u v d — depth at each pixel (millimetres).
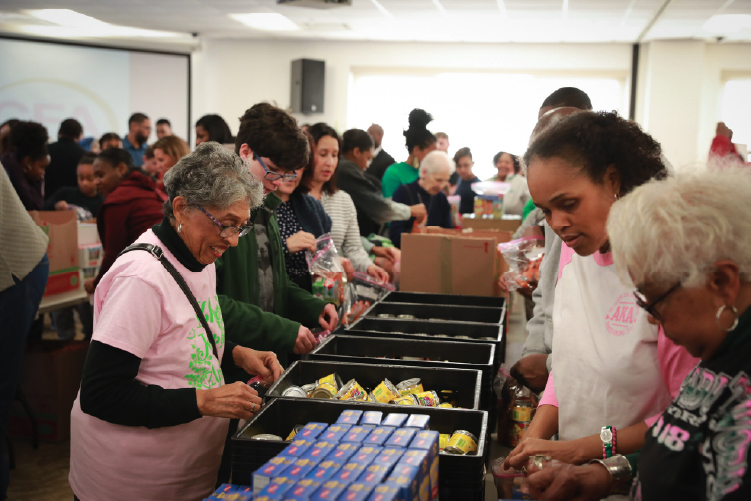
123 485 1367
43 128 3805
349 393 1430
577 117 1087
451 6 7363
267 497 859
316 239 2396
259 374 1572
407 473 920
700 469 804
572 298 1227
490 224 4098
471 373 1553
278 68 10203
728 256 753
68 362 3162
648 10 7180
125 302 1267
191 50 10359
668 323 819
